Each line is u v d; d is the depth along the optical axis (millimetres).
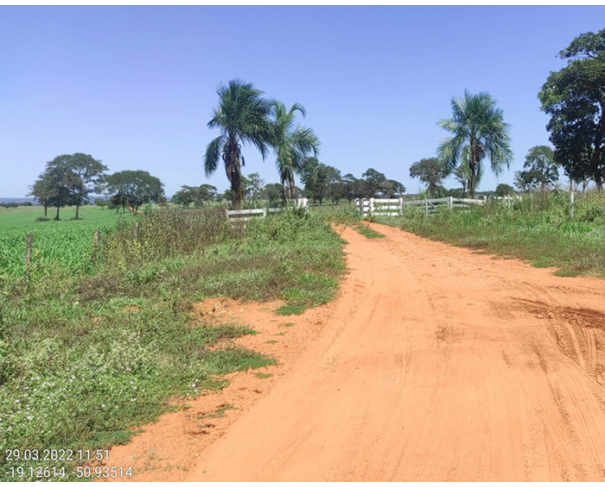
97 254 13148
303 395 5078
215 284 9938
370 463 3742
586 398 4547
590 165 37219
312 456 3898
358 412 4621
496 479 3430
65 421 4359
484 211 20109
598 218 15117
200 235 16391
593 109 34750
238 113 21406
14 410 4543
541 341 6145
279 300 9102
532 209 18484
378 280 10797
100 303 9000
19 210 110750
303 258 12734
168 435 4312
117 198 75125
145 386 5238
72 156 74250
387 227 23328
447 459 3729
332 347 6543
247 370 5832
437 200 24906
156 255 13688
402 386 5137
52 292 9633
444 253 14359
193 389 5227
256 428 4406
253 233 17234
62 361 5680
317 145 27422
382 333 6992
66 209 114250
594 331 6367
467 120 26906
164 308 8227
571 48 33719
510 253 12930
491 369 5387
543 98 36094
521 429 4094
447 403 4668
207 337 6953
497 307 7883
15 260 14531
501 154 27078
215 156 22312
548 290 8797
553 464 3564
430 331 6902
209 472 3715
